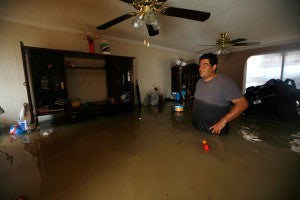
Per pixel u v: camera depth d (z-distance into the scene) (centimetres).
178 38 398
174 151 160
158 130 229
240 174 119
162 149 166
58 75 274
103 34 348
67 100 274
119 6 214
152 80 491
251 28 331
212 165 133
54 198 98
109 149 169
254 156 148
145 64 464
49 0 194
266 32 364
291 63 480
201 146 171
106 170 129
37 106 260
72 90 321
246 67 570
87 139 199
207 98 193
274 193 98
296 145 172
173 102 506
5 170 130
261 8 235
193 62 565
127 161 142
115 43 382
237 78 589
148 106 441
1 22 235
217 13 250
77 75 326
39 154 159
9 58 246
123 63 358
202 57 184
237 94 169
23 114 232
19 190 106
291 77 485
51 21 265
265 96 296
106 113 349
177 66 516
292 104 275
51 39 285
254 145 173
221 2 214
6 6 206
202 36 383
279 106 286
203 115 207
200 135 204
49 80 269
